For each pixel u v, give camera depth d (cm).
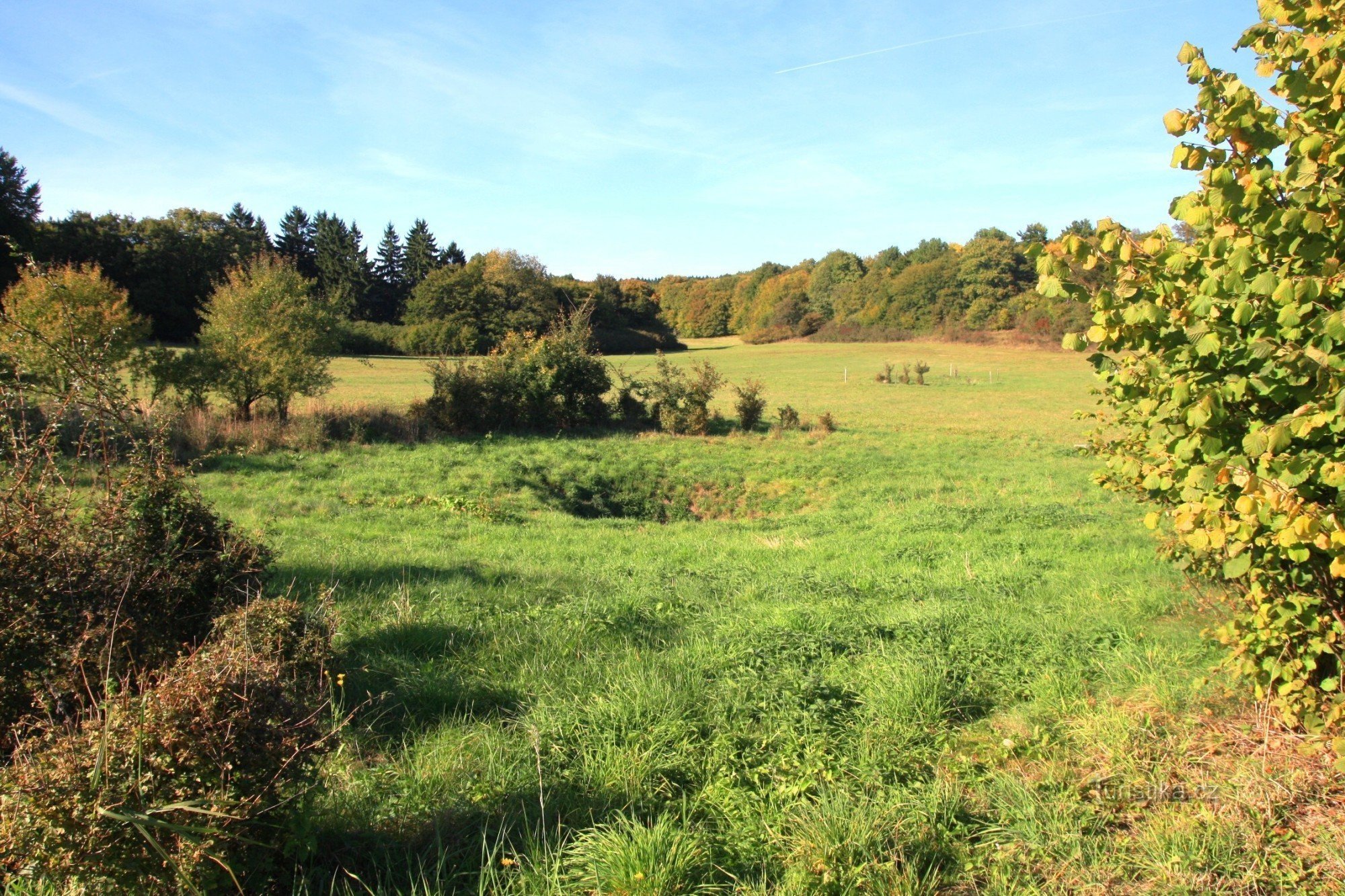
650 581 918
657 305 10400
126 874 245
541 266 8931
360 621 655
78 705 350
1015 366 6103
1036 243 348
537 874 308
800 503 1959
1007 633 636
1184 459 318
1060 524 1323
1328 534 262
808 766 410
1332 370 262
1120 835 341
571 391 2634
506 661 578
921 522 1392
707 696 497
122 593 399
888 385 4981
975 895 310
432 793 370
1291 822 334
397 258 9481
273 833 286
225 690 272
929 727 463
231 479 1617
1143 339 332
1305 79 296
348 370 4866
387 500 1595
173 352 1986
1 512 387
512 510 1666
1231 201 295
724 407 3638
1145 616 668
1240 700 444
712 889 305
